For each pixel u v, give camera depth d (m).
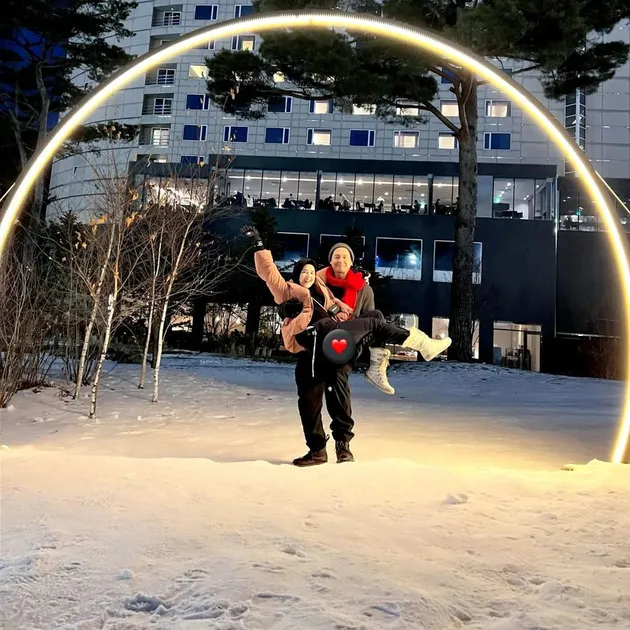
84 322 10.82
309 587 2.16
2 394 8.75
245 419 8.38
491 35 15.31
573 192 32.62
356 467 3.94
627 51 18.83
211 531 2.76
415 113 39.66
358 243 25.59
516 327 29.61
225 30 4.95
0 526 2.85
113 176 11.01
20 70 26.55
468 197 19.08
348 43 17.30
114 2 25.98
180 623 1.92
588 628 1.90
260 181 34.12
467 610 2.04
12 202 4.88
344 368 4.68
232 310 27.22
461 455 5.77
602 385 15.15
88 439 6.77
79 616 2.00
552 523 2.97
